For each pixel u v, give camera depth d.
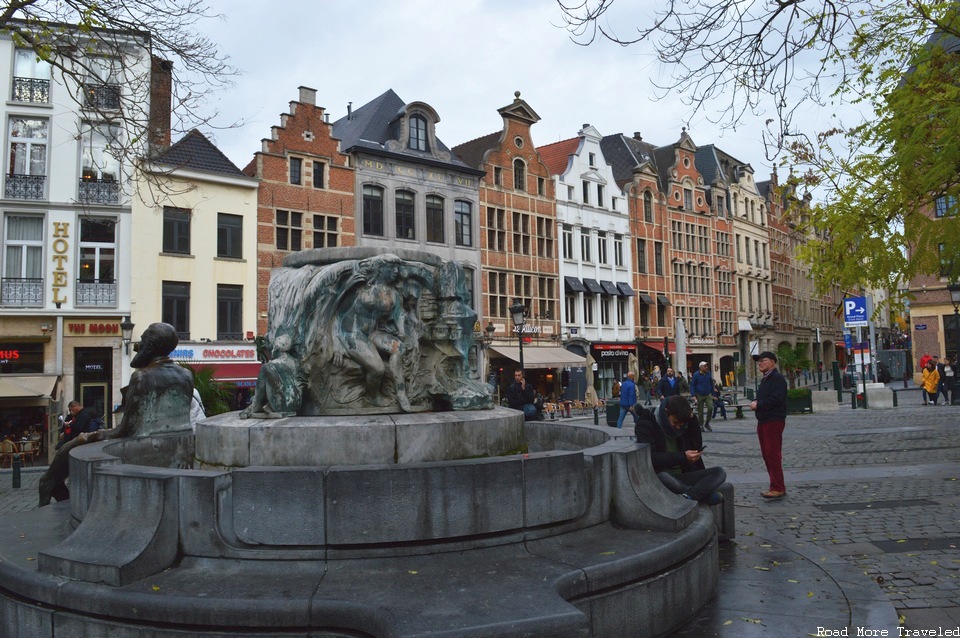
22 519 5.89
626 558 3.97
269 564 4.04
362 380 5.88
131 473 4.38
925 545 6.00
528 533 4.37
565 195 38.81
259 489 4.07
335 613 3.40
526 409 14.60
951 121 8.30
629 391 18.03
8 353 22.67
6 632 4.05
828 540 6.28
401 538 4.05
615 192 42.09
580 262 39.22
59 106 23.69
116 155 12.21
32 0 10.44
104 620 3.67
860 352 24.61
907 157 8.85
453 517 4.14
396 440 5.09
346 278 5.96
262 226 27.06
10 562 4.40
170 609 3.52
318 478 4.04
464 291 6.70
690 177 48.62
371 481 4.05
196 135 26.53
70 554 4.07
